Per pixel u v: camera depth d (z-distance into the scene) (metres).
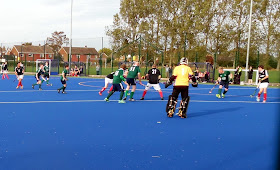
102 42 36.34
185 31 47.78
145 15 51.31
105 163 4.21
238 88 20.19
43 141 5.36
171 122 7.41
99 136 5.80
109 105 10.47
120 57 51.56
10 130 6.19
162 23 49.66
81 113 8.59
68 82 22.95
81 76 33.03
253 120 7.85
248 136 5.96
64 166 4.07
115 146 5.10
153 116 8.29
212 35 47.31
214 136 5.94
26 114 8.27
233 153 4.76
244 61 44.25
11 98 12.08
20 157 4.44
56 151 4.76
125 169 3.98
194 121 7.61
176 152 4.79
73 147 5.00
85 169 3.96
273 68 38.22
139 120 7.63
